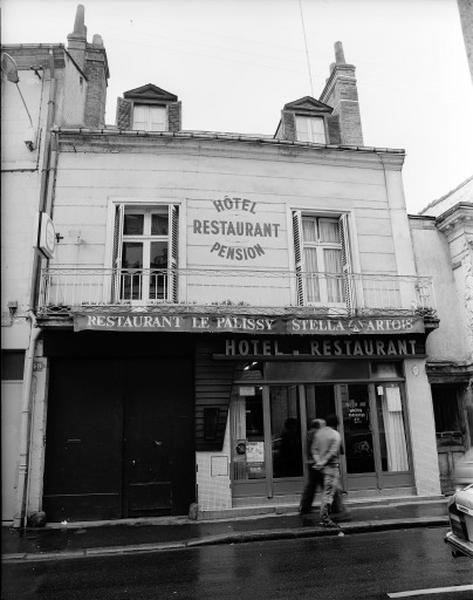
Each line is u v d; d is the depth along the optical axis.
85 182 10.34
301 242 10.88
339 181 11.36
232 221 10.66
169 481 9.35
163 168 10.65
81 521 8.91
